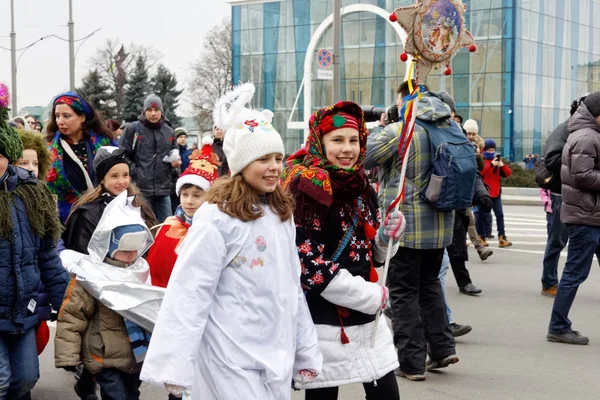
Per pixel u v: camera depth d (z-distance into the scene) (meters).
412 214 5.36
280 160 3.34
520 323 7.51
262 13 46.78
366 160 5.45
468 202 5.36
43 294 4.60
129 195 4.96
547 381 5.73
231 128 3.31
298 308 3.47
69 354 4.27
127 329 4.32
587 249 6.65
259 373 3.23
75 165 6.43
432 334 5.81
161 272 4.45
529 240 14.47
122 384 4.39
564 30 44.81
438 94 6.95
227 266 3.22
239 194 3.22
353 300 3.71
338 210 3.80
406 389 5.49
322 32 29.30
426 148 5.31
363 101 43.41
